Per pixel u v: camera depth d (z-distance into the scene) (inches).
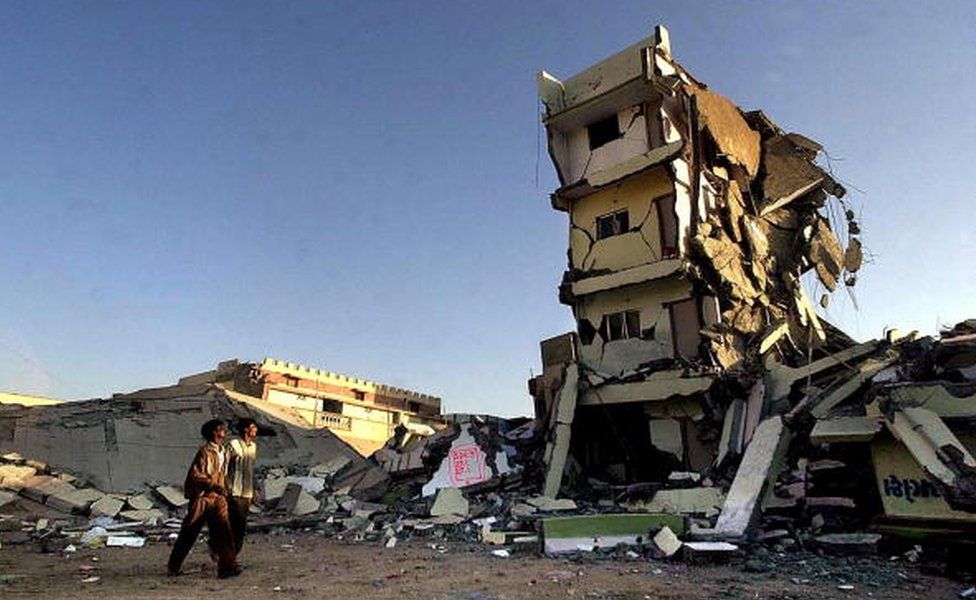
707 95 813.9
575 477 721.0
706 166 799.7
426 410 1764.3
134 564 326.3
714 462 626.5
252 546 423.5
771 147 918.4
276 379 1339.8
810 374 620.1
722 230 794.2
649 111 808.3
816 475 441.7
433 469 745.6
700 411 693.9
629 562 332.2
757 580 279.9
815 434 383.2
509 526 482.0
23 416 871.7
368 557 362.0
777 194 886.4
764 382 639.1
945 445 317.7
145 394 920.9
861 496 411.8
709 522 435.2
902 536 333.1
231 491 297.0
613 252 806.5
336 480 785.6
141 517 598.5
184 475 772.6
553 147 869.2
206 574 290.8
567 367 748.6
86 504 628.1
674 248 744.3
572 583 271.1
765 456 450.9
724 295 744.3
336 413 1491.1
